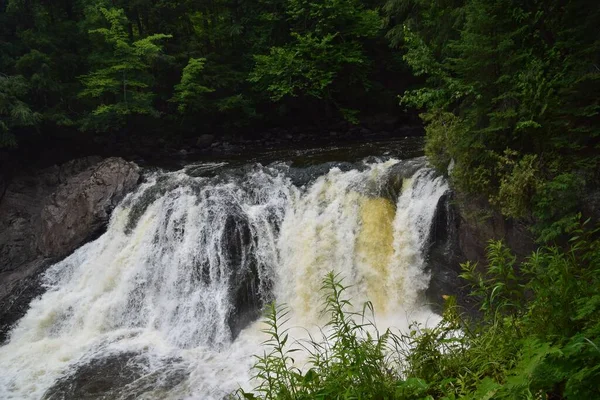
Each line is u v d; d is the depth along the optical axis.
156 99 19.39
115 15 16.03
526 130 7.02
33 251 12.88
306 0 17.83
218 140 19.70
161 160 17.20
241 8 20.08
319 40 18.36
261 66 18.77
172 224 11.23
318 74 18.52
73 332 10.41
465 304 8.32
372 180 10.61
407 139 16.09
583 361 2.51
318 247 10.38
